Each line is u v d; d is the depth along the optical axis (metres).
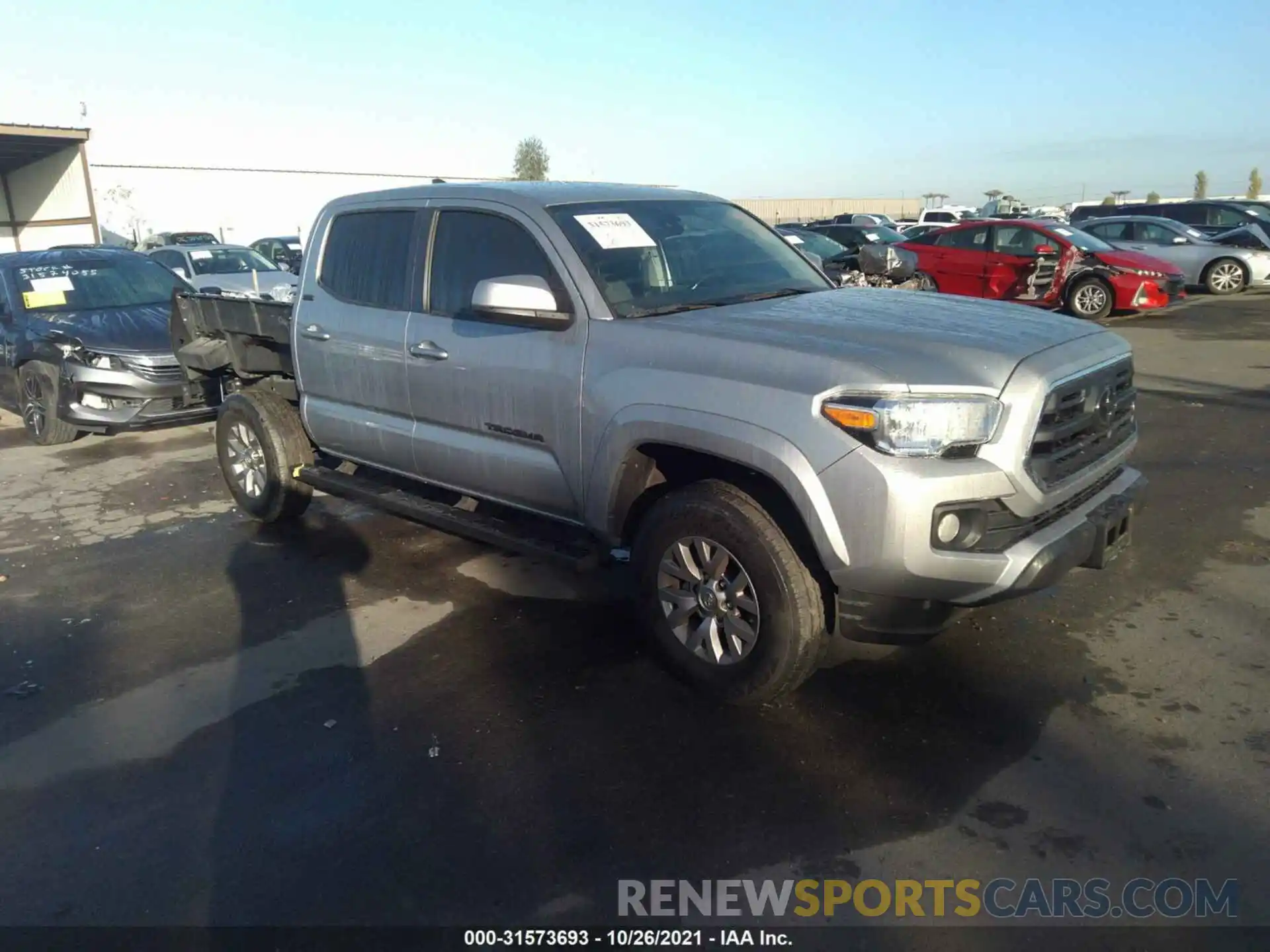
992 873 2.80
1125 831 2.96
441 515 4.81
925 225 25.42
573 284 4.02
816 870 2.85
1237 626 4.26
